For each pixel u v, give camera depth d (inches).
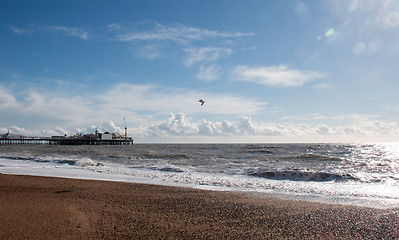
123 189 532.4
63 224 272.7
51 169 888.3
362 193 535.5
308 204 419.2
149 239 249.9
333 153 2341.3
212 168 968.9
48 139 4785.9
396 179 712.4
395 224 315.6
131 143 5698.8
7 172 798.5
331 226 307.0
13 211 306.2
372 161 1406.3
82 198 428.1
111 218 313.0
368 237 274.1
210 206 396.8
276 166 1075.9
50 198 414.0
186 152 2261.3
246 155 1796.3
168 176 762.8
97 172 832.3
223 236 265.3
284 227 300.8
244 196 482.9
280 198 469.7
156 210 365.4
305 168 1007.0
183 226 294.8
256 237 265.7
